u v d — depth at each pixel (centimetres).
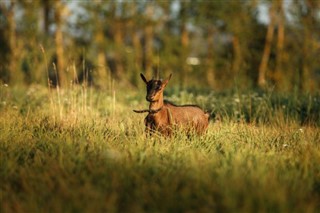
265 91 7100
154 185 2477
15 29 11188
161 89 3538
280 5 11988
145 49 13600
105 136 3641
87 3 12394
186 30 13325
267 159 3050
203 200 2289
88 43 12550
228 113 5712
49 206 2241
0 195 2405
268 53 12419
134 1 12988
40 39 10931
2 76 9612
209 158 3030
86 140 3378
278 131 4344
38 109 5559
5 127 3888
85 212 2139
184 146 3344
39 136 3562
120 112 5606
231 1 12662
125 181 2547
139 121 4309
